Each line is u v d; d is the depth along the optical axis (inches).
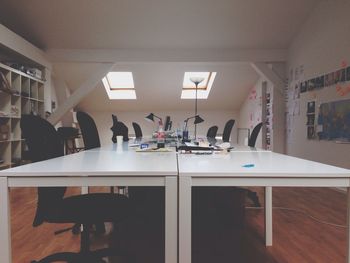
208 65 239.0
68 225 98.7
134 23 187.6
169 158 66.4
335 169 47.8
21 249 80.0
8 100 172.6
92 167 49.8
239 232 94.4
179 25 189.5
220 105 298.4
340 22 150.1
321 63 168.4
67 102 215.3
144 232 93.9
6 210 45.4
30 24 187.5
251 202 133.6
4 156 174.9
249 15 181.5
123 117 303.6
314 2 171.2
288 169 47.8
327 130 161.3
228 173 44.8
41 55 204.2
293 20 185.9
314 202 132.1
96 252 66.2
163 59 214.1
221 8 175.8
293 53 204.5
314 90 175.8
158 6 174.2
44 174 45.1
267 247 82.0
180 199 44.7
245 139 285.4
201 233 93.5
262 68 217.9
